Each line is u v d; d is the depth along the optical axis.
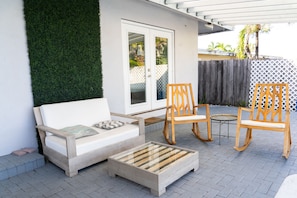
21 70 3.29
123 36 4.81
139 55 5.23
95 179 2.69
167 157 2.70
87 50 4.04
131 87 5.10
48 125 3.18
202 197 2.25
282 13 5.16
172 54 6.11
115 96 4.61
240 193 2.30
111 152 3.17
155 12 5.36
